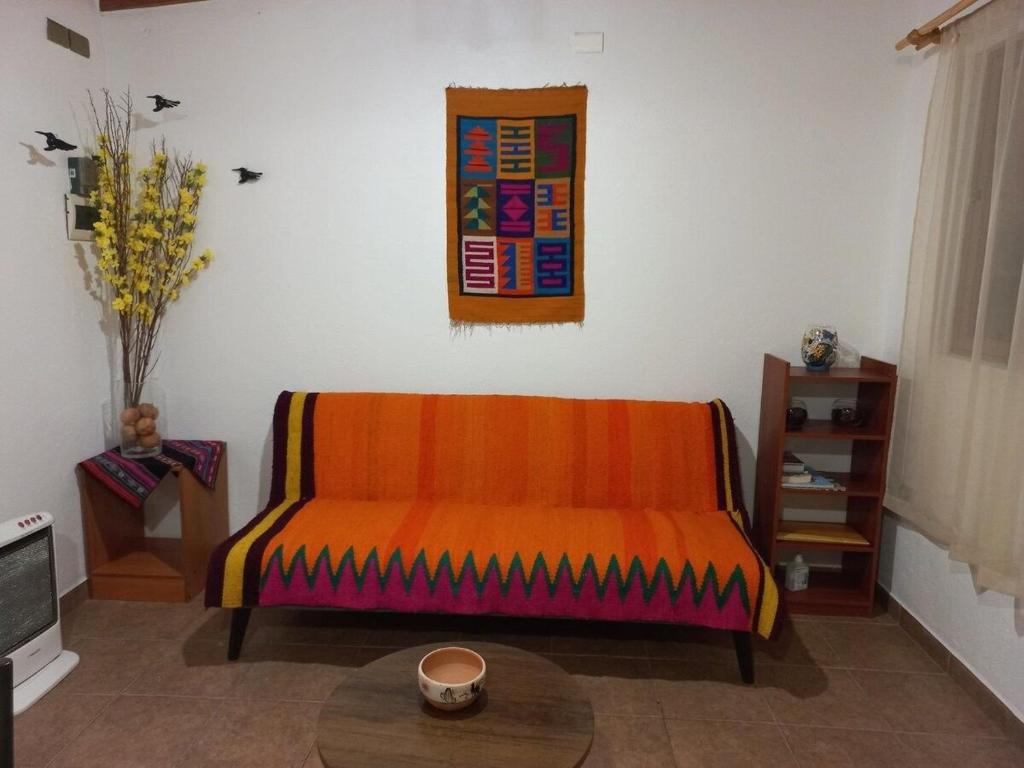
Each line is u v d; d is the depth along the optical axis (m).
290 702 2.14
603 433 2.69
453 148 2.80
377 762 1.34
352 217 2.90
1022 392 1.90
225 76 2.85
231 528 3.13
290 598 2.25
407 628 2.58
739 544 2.31
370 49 2.79
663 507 2.65
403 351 2.97
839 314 2.83
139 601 2.76
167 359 3.04
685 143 2.76
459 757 1.36
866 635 2.56
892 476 2.63
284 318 2.98
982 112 2.14
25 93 2.44
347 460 2.74
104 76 2.87
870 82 2.69
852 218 2.77
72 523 2.70
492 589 2.21
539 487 2.69
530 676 1.62
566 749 1.38
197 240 2.96
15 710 2.05
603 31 2.71
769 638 2.13
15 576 2.12
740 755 1.93
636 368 2.91
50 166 2.56
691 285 2.84
